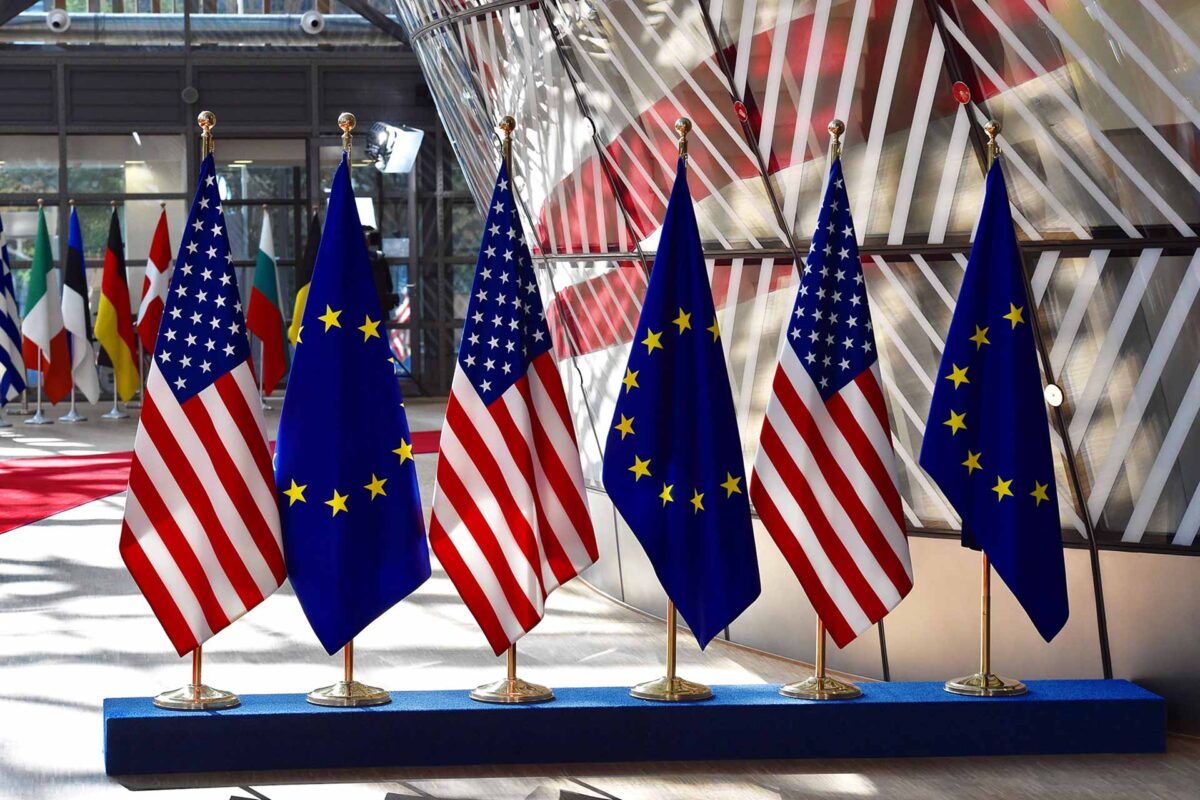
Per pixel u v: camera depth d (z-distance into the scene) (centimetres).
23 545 921
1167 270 518
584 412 778
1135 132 504
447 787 468
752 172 595
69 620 711
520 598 493
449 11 756
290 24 2050
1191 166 500
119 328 1767
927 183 547
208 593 473
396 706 494
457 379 491
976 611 577
